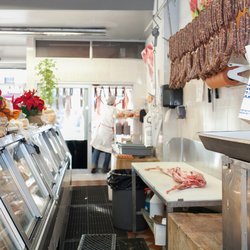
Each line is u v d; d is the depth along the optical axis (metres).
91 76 6.65
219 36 2.29
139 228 3.74
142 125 5.52
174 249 2.05
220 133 1.60
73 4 4.70
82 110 6.77
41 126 3.56
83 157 6.83
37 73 6.43
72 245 3.29
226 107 2.77
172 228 2.10
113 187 3.82
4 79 8.08
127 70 6.71
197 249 1.65
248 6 1.96
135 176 3.66
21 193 2.03
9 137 2.00
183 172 2.97
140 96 6.72
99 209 4.53
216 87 2.63
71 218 4.15
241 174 1.25
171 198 2.27
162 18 4.42
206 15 2.50
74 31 5.76
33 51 6.46
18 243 1.54
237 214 1.29
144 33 6.18
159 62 4.66
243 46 1.99
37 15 5.00
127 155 4.63
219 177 2.91
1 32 5.75
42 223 1.95
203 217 2.13
